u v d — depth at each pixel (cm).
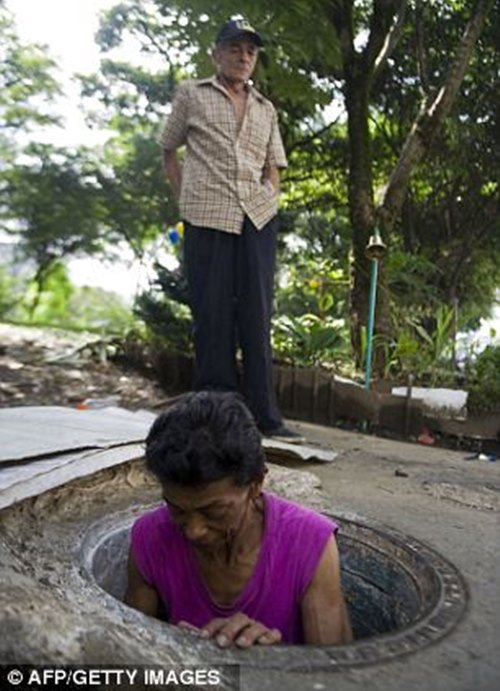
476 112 773
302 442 340
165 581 151
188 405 121
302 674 126
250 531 142
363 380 503
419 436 431
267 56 527
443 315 548
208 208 321
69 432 246
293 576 143
